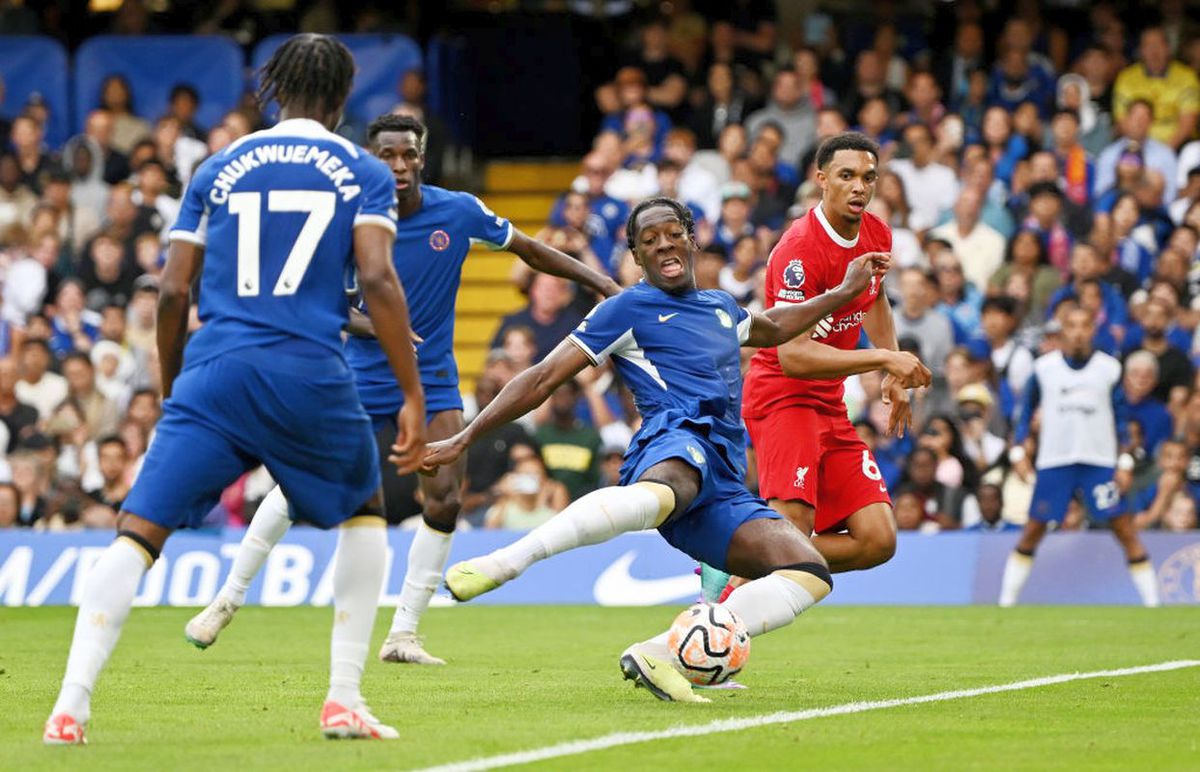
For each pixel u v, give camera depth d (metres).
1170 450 18.44
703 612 8.23
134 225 22.73
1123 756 6.55
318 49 6.79
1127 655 11.64
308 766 6.05
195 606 17.36
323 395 6.49
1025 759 6.45
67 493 19.89
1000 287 20.61
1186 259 20.42
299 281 6.52
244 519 19.00
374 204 6.54
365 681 9.66
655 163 22.98
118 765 6.08
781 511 10.27
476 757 6.31
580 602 17.78
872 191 9.98
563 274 11.38
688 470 8.05
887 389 9.40
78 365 20.73
